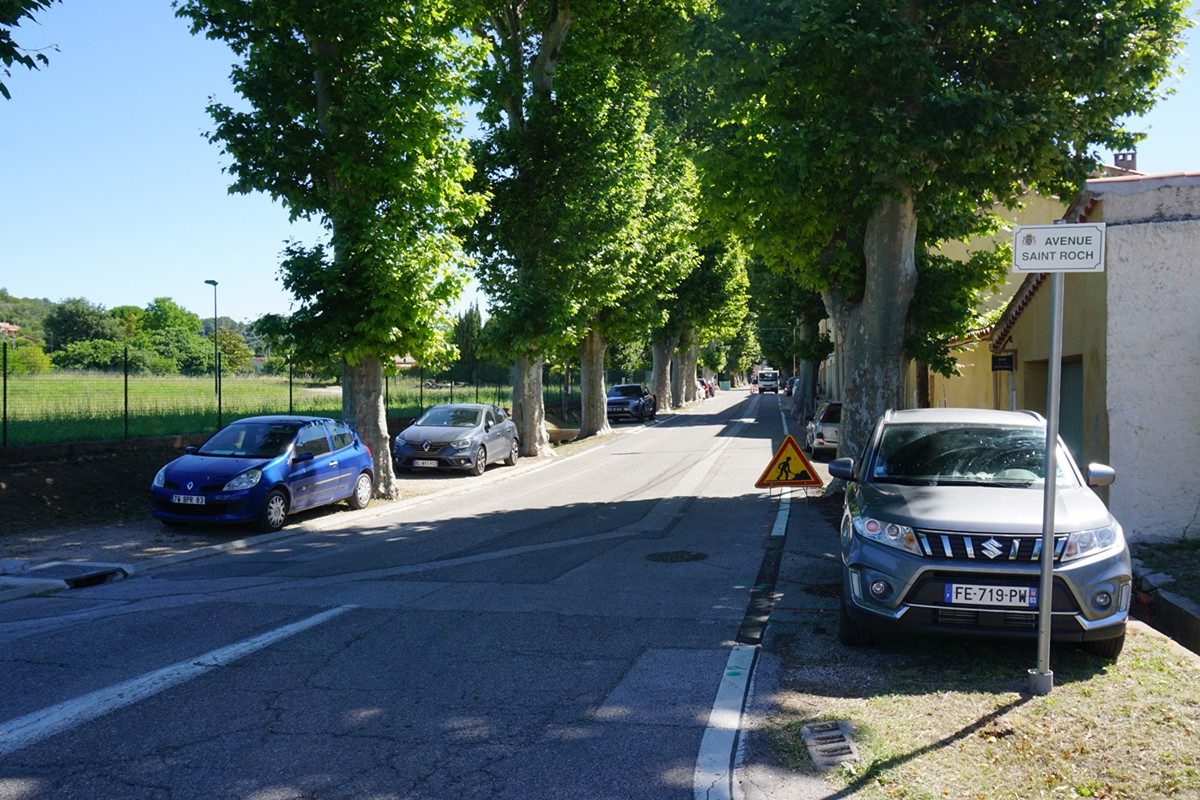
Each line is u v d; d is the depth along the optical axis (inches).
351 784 163.2
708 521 503.5
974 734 179.8
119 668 237.3
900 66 440.5
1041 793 153.0
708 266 1849.2
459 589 335.0
